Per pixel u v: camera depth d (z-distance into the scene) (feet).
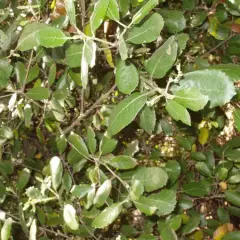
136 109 1.01
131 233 1.95
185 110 0.95
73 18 0.96
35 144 2.10
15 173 2.02
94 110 1.92
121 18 1.33
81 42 1.22
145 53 1.59
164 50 1.10
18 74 1.49
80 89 1.79
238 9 1.62
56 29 0.98
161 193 1.21
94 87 1.89
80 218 1.66
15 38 1.52
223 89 1.01
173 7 1.96
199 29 2.01
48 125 1.71
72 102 1.75
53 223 1.66
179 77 1.07
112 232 2.12
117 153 2.18
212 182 1.98
